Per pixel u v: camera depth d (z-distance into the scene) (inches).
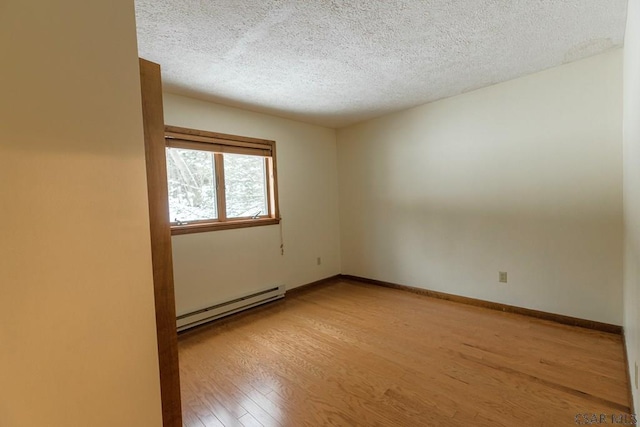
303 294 153.3
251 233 136.3
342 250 180.7
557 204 104.9
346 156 173.5
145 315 42.6
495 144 117.4
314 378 79.4
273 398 72.0
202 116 121.3
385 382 76.4
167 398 50.8
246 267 134.3
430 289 142.5
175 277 111.7
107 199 38.3
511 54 91.2
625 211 84.3
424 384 74.9
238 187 135.6
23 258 31.6
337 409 67.4
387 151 153.8
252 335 106.7
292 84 108.2
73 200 35.2
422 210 142.3
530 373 77.3
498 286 120.6
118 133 39.4
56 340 34.0
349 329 109.0
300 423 63.7
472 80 110.7
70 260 35.0
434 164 136.3
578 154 99.7
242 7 64.2
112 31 38.8
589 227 99.2
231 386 77.1
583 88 97.4
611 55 92.3
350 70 98.3
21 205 31.4
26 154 31.6
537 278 110.8
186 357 92.4
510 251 116.5
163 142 50.9
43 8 32.7
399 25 73.4
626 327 83.4
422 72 102.0
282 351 94.4
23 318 31.7
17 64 30.9
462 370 80.0
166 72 95.3
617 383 71.9
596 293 99.0
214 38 76.3
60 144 34.1
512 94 111.7
